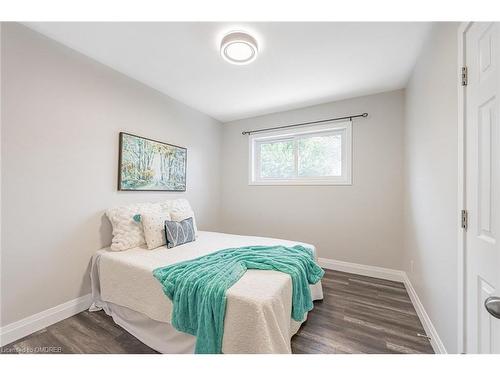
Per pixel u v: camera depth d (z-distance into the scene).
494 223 0.87
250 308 1.12
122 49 1.86
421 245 1.89
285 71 2.20
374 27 1.58
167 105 2.77
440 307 1.41
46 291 1.69
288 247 2.06
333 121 2.96
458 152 1.16
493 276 0.87
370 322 1.77
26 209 1.58
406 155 2.46
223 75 2.29
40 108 1.65
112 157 2.15
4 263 1.49
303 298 1.56
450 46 1.29
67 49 1.80
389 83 2.47
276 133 3.38
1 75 1.46
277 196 3.37
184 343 1.35
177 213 2.40
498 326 0.83
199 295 1.26
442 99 1.41
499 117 0.78
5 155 1.49
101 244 2.05
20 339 1.53
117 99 2.19
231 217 3.78
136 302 1.59
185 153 3.05
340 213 2.93
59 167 1.76
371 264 2.75
